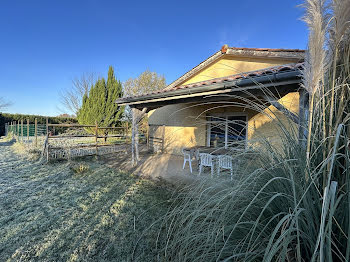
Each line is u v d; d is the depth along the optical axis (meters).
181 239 1.43
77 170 4.75
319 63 0.96
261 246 1.05
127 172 4.96
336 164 0.97
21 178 4.23
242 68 5.98
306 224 0.96
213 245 1.20
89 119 12.23
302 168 1.05
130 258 1.75
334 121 1.07
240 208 1.28
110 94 12.29
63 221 2.41
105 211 2.68
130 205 2.87
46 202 2.98
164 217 1.97
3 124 17.33
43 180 4.11
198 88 3.38
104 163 6.09
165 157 7.54
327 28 1.03
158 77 18.47
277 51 4.98
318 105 1.09
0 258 1.75
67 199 3.11
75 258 1.76
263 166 1.40
